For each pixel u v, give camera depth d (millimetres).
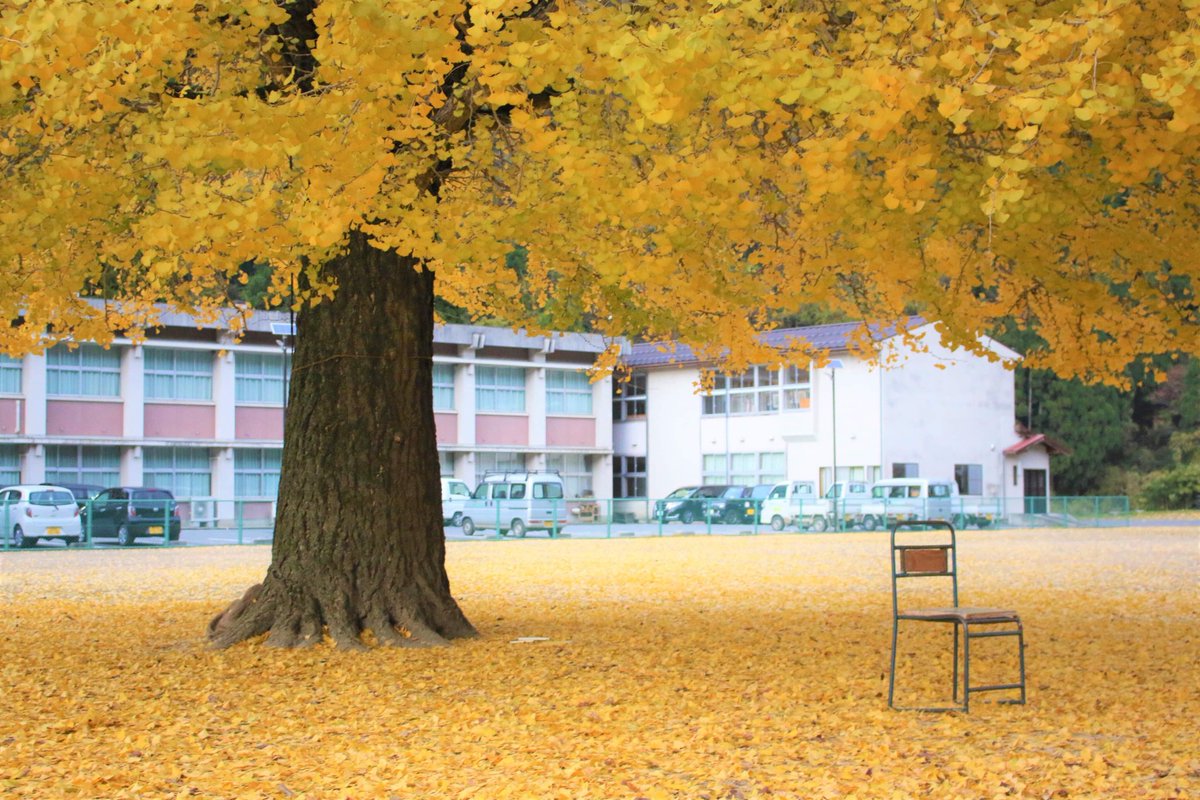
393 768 6180
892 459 41781
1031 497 42656
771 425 44562
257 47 7793
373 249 11211
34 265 9180
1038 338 54062
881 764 6102
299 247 8727
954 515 39688
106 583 19328
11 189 7020
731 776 5910
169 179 7043
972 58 5703
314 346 11242
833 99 5547
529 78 6008
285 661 9930
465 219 7699
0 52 5391
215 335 37656
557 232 7906
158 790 5832
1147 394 59000
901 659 9883
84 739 7008
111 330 11000
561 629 12273
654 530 39219
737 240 8008
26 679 9172
